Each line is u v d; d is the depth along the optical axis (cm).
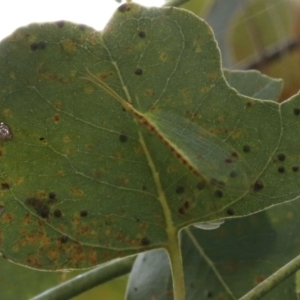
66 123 15
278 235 18
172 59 15
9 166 15
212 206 15
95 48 15
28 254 15
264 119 15
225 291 18
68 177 15
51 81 15
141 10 15
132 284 18
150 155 15
